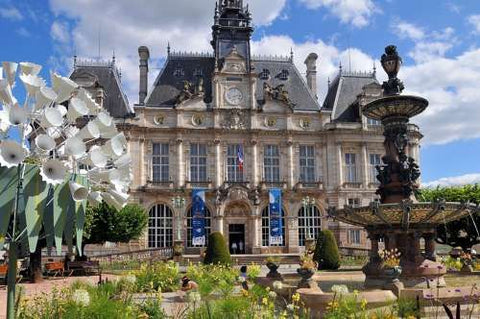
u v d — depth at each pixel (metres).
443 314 15.11
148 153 64.38
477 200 52.19
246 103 66.62
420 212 20.52
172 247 56.75
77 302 11.06
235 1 71.25
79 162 7.43
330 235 44.91
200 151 65.69
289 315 13.98
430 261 21.44
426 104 22.81
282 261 56.41
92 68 68.56
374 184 67.69
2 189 6.67
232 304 12.29
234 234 65.00
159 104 66.25
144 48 69.25
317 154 68.06
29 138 7.24
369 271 21.86
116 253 54.56
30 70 7.27
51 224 7.04
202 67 69.88
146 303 14.86
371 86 69.06
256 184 65.56
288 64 72.75
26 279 33.97
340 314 12.02
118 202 7.82
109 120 7.64
